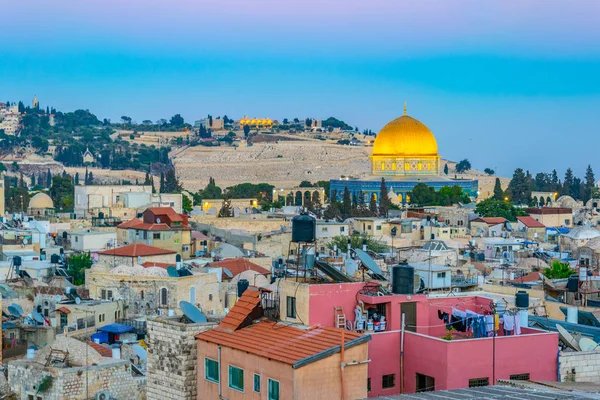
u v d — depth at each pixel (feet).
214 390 282.15
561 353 288.71
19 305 603.26
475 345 275.59
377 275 355.77
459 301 322.34
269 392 262.47
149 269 646.74
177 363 294.66
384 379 281.33
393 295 301.84
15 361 374.84
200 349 287.69
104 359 373.61
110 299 625.82
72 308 582.76
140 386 370.32
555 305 408.67
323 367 258.16
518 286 557.33
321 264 315.78
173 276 634.84
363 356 262.88
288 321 287.28
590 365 290.76
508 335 299.79
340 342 261.85
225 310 520.42
